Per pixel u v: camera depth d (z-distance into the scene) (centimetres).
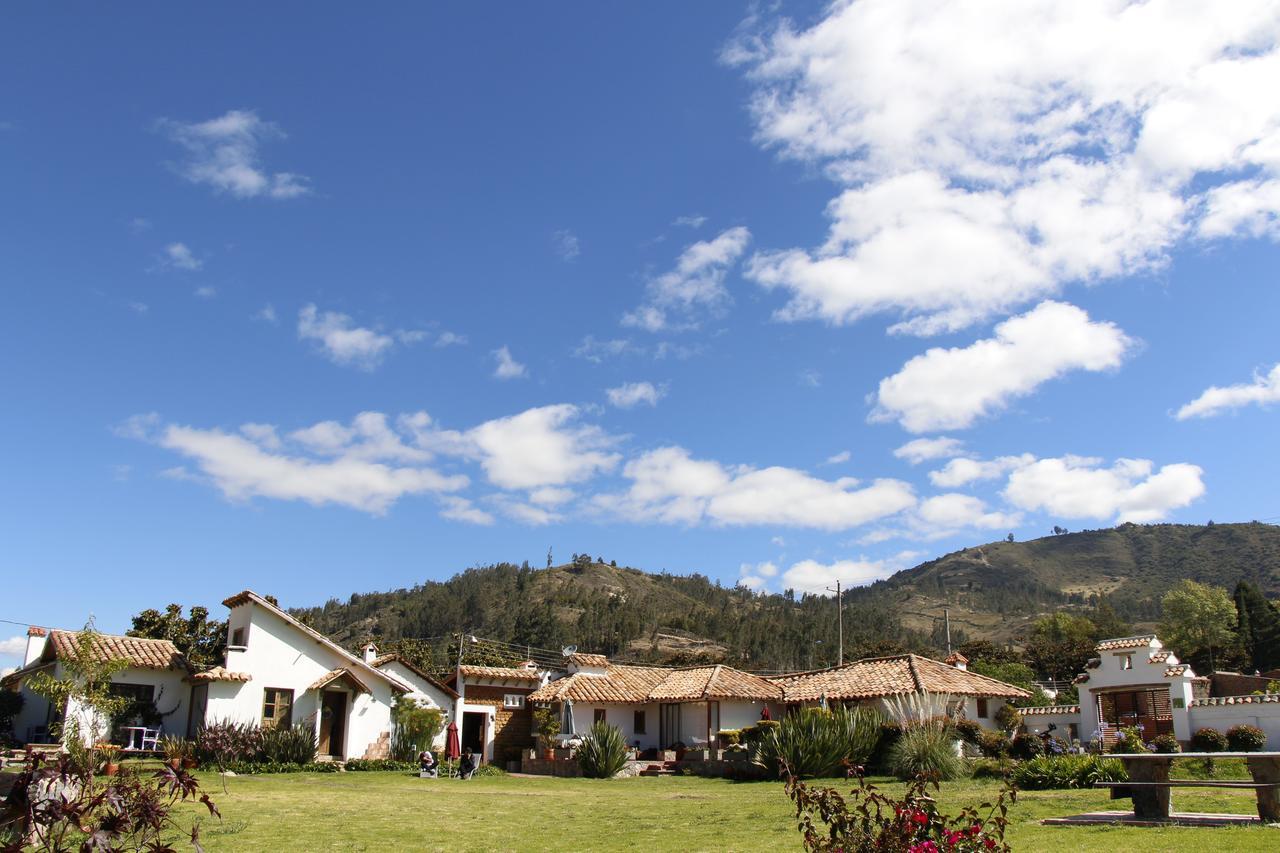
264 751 3278
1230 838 1162
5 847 654
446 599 16538
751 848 1373
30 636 3647
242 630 3556
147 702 3359
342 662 3678
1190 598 9225
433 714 3781
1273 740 3081
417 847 1441
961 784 2417
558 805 2175
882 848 826
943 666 4150
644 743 4331
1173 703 3372
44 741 3238
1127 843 1185
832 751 3000
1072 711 3722
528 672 4491
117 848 664
